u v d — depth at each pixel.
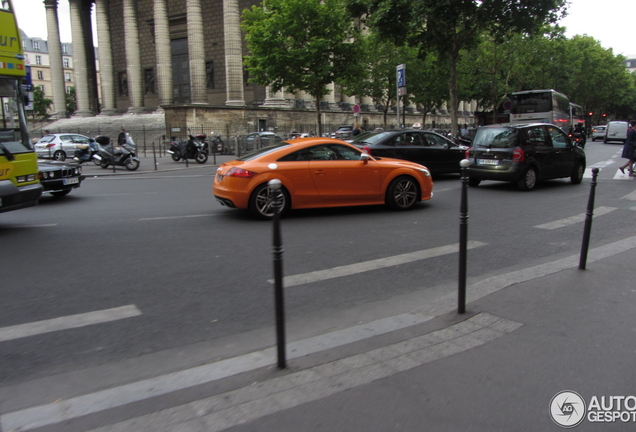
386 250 7.28
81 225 9.27
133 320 4.77
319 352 3.94
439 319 4.53
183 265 6.55
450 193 13.21
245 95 50.62
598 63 68.75
